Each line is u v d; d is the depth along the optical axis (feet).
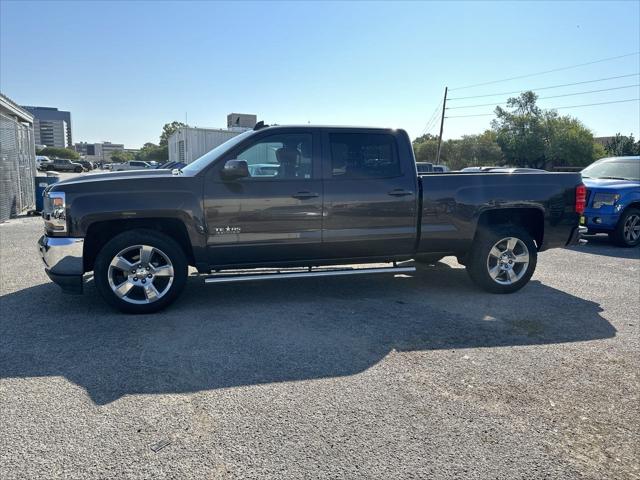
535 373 12.53
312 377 12.11
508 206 19.40
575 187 20.26
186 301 18.42
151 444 9.23
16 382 11.61
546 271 24.58
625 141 193.57
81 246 15.94
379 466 8.71
